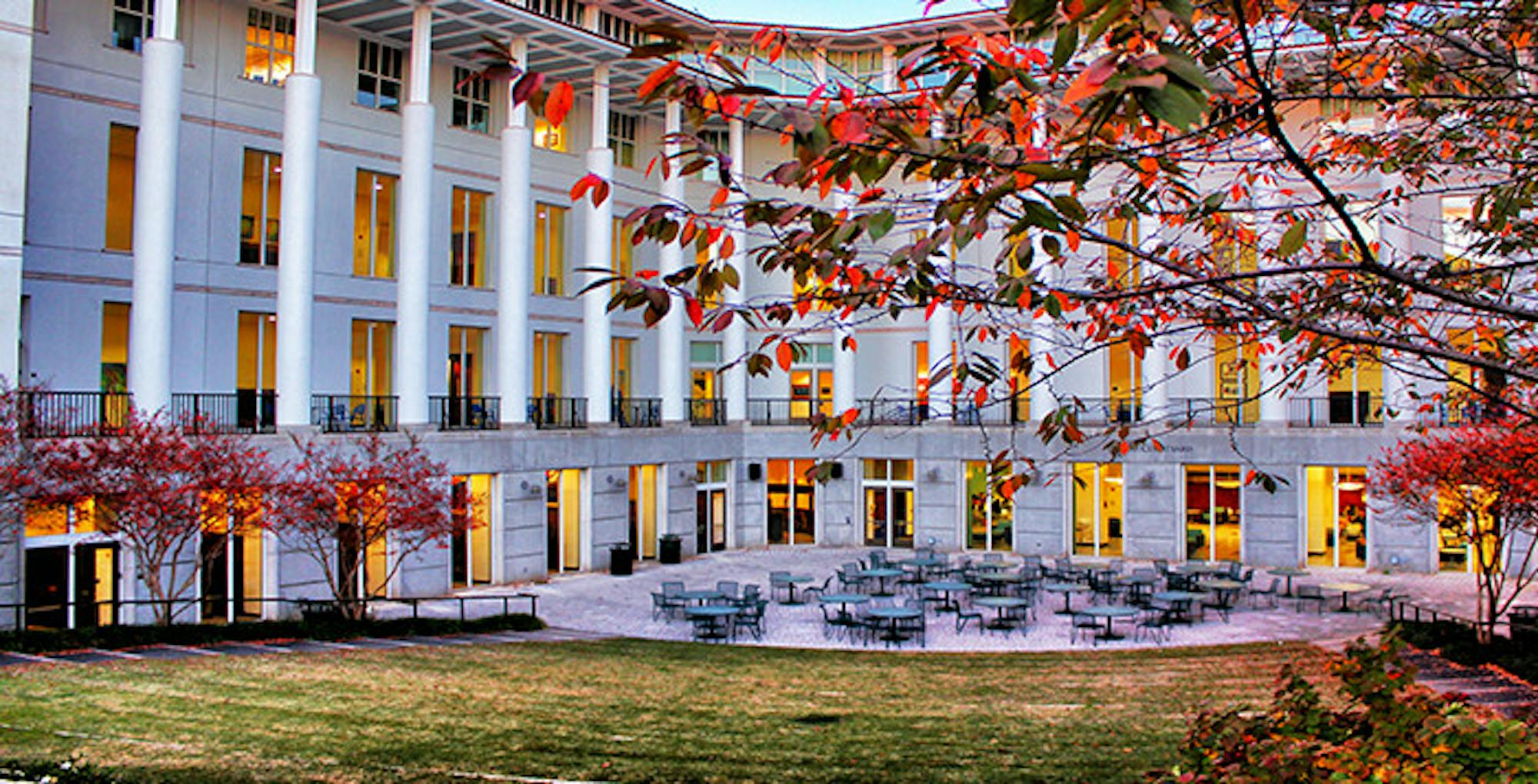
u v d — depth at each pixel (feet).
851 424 21.33
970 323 115.44
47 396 72.90
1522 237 25.77
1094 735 42.45
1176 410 106.93
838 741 41.06
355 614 73.77
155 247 74.18
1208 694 52.16
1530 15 21.89
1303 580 97.14
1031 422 113.50
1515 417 45.96
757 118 112.57
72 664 54.24
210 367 84.58
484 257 104.78
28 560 67.67
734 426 122.42
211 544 76.07
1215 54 18.67
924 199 16.37
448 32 95.45
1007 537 116.47
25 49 65.77
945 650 69.31
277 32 89.71
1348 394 105.91
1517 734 15.60
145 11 81.56
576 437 103.30
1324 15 21.01
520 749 38.83
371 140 95.25
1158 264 17.46
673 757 38.09
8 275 64.75
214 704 45.16
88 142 77.61
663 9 104.53
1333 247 25.08
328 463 76.33
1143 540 108.88
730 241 15.24
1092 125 13.26
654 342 123.03
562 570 104.53
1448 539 100.07
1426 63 23.00
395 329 97.14
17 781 32.68
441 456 90.89
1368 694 18.56
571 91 12.56
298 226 82.02
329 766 36.04
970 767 37.09
